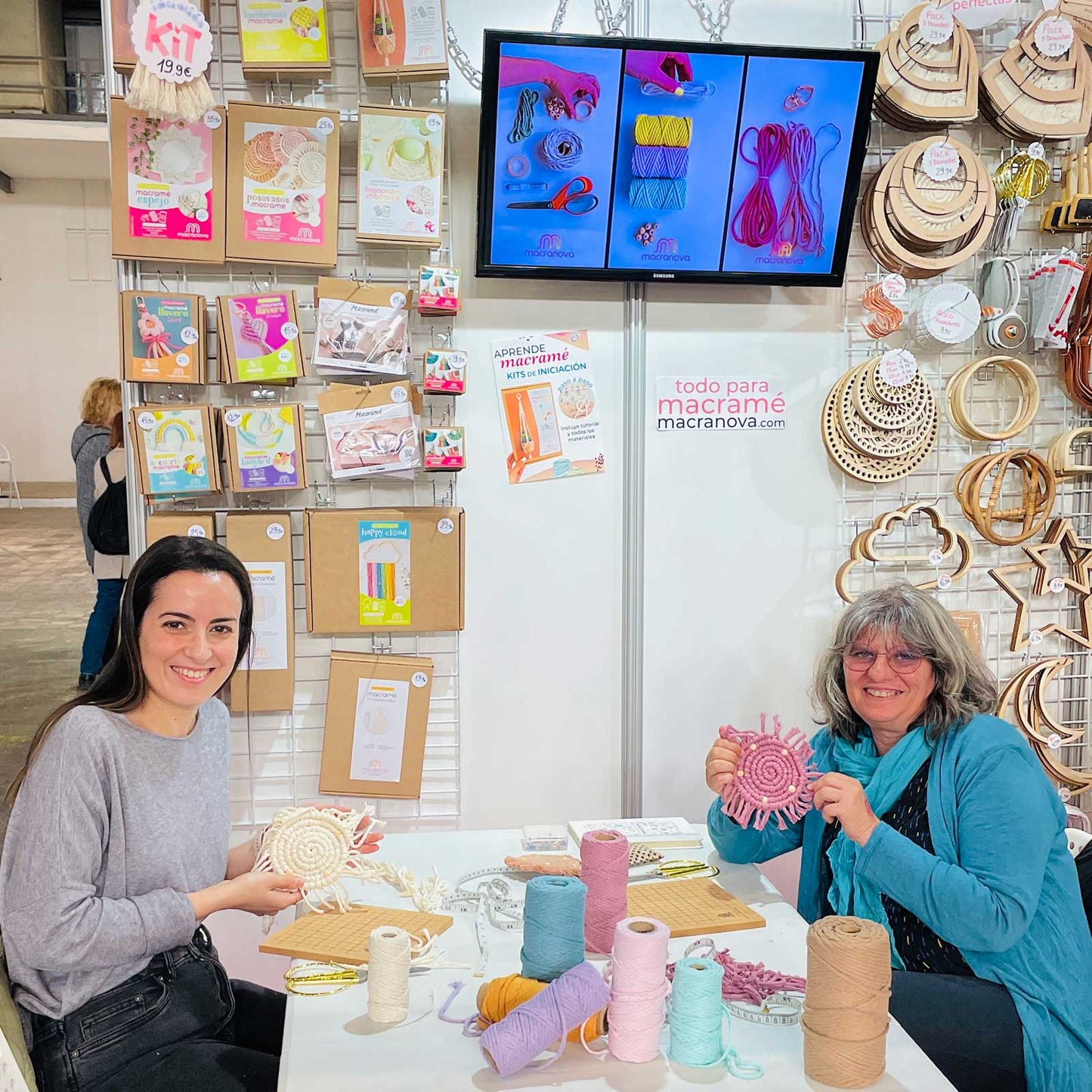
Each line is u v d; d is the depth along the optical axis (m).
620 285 2.57
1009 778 1.68
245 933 2.52
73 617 6.59
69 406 11.04
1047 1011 1.61
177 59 2.20
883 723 1.83
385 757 2.50
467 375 2.54
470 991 1.39
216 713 1.77
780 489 2.69
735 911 1.65
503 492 2.57
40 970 1.44
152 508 2.46
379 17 2.32
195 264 2.42
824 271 2.55
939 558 2.67
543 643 2.62
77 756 1.49
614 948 1.24
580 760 2.65
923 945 1.73
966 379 2.66
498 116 2.31
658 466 2.64
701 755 2.70
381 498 2.54
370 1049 1.24
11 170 10.28
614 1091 1.16
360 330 2.38
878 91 2.51
